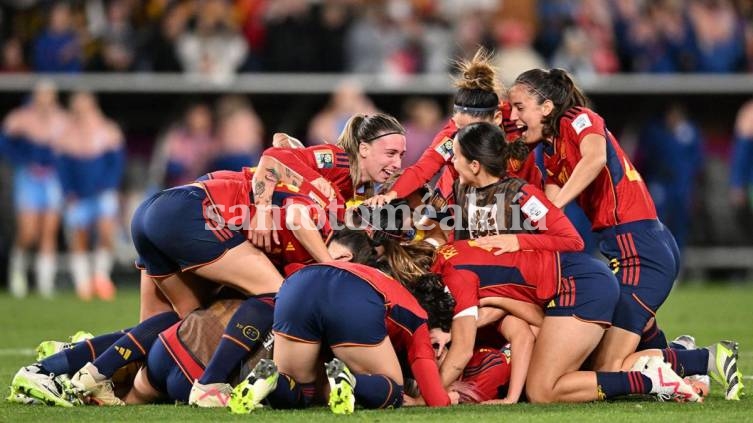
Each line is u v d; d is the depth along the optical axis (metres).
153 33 51.22
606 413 18.80
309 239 20.30
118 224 51.12
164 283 21.58
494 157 20.81
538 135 22.22
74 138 47.53
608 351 21.27
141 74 50.72
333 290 18.88
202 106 50.06
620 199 21.73
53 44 50.66
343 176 22.41
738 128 51.00
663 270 21.42
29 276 52.66
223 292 21.34
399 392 19.22
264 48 51.69
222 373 19.81
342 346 18.97
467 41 53.00
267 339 20.19
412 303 19.59
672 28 54.09
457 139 21.00
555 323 20.34
